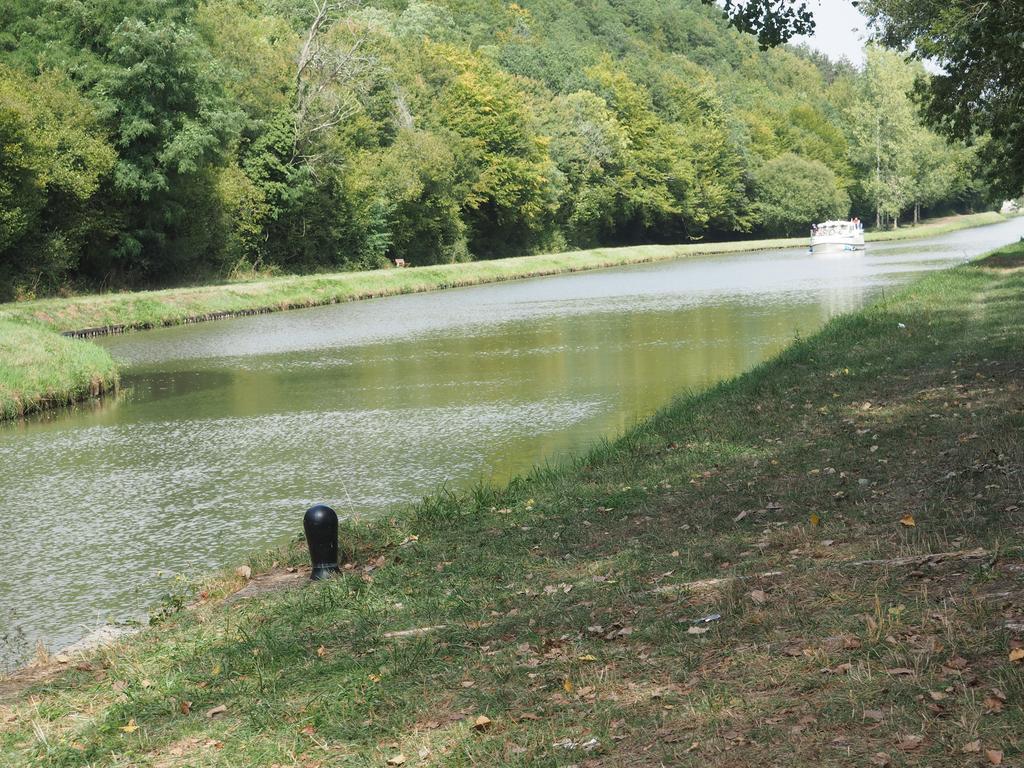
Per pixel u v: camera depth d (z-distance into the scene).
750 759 4.35
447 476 13.52
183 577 9.51
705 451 11.69
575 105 95.88
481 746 4.90
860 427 12.02
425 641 6.54
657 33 172.50
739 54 181.50
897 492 8.73
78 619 9.07
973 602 5.65
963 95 25.14
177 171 48.31
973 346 17.58
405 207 71.00
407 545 9.31
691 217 112.19
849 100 178.00
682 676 5.37
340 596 7.91
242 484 13.77
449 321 35.53
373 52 73.00
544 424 16.67
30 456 16.41
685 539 8.30
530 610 6.98
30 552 11.16
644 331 29.34
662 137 108.12
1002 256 42.31
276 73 60.62
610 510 9.63
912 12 25.19
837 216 123.00
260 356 27.95
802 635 5.64
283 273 60.34
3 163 39.81
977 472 9.02
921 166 122.50
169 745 5.53
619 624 6.35
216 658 6.83
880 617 5.57
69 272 47.53
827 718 4.60
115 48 46.19
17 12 46.81
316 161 61.19
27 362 22.53
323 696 5.88
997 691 4.57
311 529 8.73
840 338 20.66
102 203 47.09
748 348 24.73
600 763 4.54
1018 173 37.12
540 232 90.44
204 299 42.00
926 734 4.34
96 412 20.50
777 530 8.05
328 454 15.28
